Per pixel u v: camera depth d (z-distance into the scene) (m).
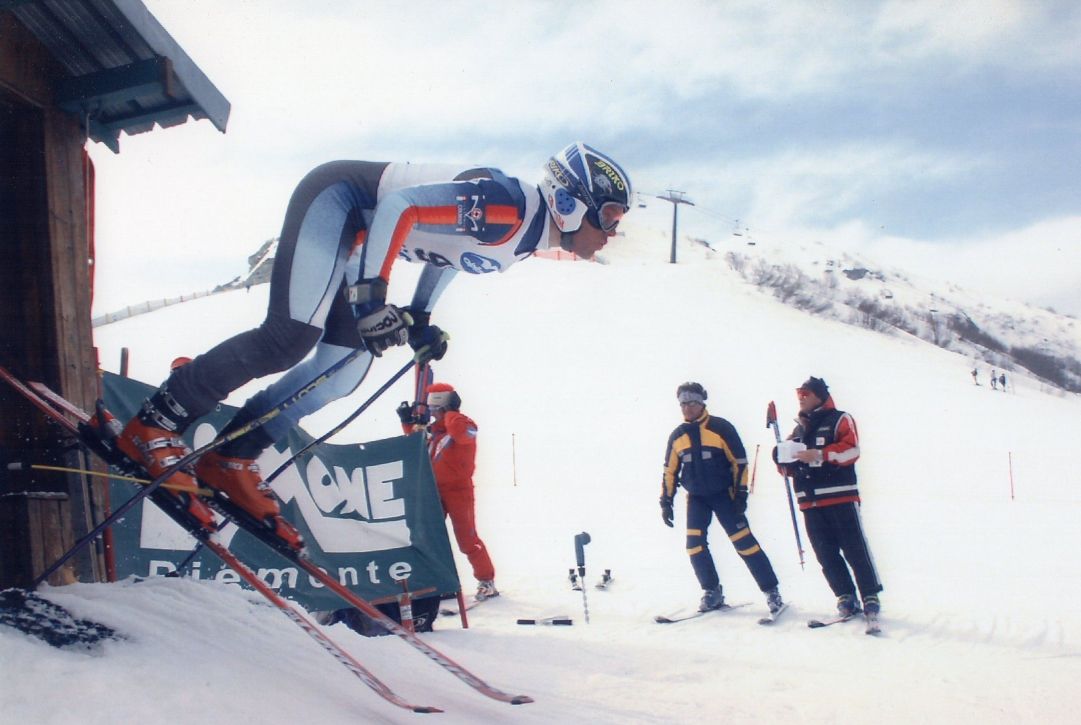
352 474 5.53
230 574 5.07
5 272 3.52
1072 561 8.71
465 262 2.97
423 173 2.91
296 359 2.83
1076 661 4.93
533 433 23.47
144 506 4.95
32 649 2.23
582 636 5.62
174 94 3.71
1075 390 95.25
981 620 6.06
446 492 7.08
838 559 6.14
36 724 1.91
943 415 31.33
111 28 3.47
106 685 2.14
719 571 8.32
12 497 3.26
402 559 5.48
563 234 2.95
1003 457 21.94
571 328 41.47
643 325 43.34
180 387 2.77
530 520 12.00
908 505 14.06
